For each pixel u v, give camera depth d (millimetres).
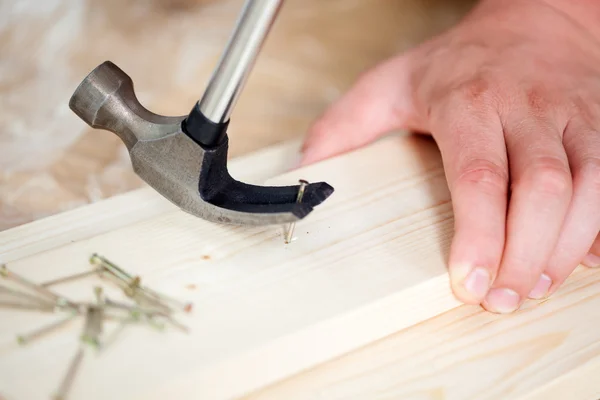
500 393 370
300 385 368
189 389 346
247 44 340
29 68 587
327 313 366
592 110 446
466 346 384
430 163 440
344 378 372
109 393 335
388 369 375
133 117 370
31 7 634
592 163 407
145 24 633
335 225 401
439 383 372
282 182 424
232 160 459
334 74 612
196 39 622
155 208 425
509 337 387
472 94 436
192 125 357
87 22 628
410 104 477
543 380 374
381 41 651
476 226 384
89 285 367
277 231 394
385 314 377
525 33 494
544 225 383
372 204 414
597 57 496
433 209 414
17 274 369
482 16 512
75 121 555
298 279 377
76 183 520
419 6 705
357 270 383
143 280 371
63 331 350
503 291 386
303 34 650
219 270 377
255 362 355
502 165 404
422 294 382
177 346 350
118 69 375
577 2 524
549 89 448
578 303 402
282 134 561
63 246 383
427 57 487
